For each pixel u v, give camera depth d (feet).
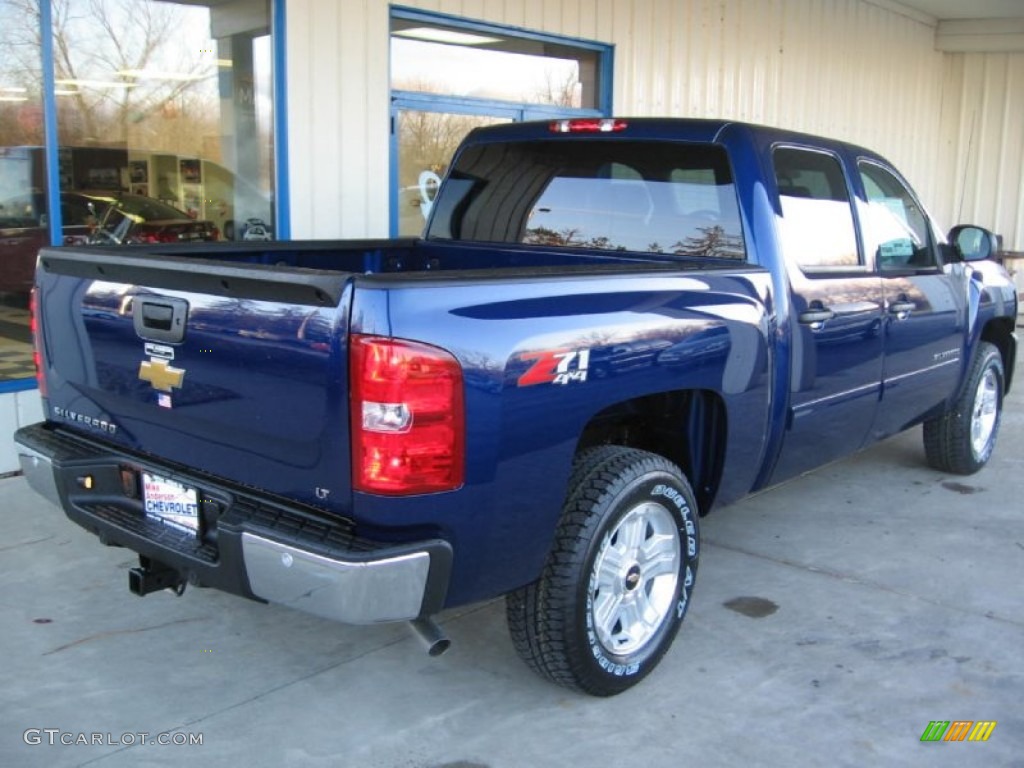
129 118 21.63
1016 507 19.03
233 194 23.38
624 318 10.87
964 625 13.83
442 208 16.74
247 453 9.96
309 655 12.73
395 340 8.80
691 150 13.83
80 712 11.25
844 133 43.32
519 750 10.70
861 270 15.46
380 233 25.48
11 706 11.33
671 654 12.86
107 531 11.10
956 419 20.13
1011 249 50.60
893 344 16.35
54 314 11.91
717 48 35.32
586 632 10.98
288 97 23.22
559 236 15.24
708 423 12.82
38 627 13.24
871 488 20.10
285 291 9.18
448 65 27.25
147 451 11.16
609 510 10.93
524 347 9.71
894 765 10.54
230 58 22.85
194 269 9.81
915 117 48.47
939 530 17.69
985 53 49.47
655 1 32.53
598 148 14.73
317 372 9.06
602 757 10.59
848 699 11.82
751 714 11.46
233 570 9.65
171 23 21.94
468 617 13.92
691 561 12.37
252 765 10.34
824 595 14.80
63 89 20.53
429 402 8.98
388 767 10.36
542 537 10.35
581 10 30.09
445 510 9.27
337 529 9.34
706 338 11.94
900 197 17.25
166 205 22.43
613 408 12.07
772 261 13.33
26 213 20.22
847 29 42.19
